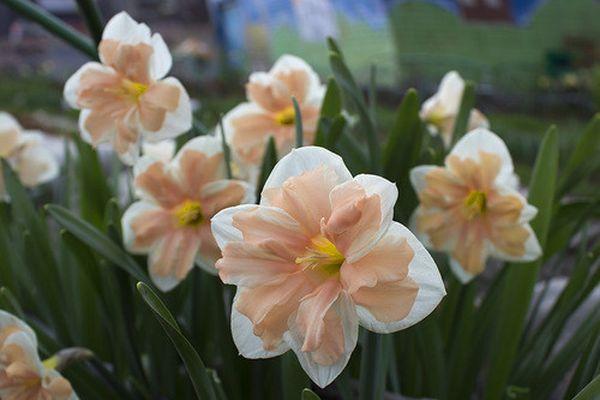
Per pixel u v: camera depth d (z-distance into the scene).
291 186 0.40
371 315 0.39
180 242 0.56
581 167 0.63
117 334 0.64
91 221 0.70
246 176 0.62
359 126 0.69
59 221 0.55
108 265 0.60
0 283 0.65
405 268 0.38
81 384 0.57
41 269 0.63
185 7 6.42
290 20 6.36
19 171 0.85
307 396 0.41
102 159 1.39
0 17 6.51
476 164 0.55
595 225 1.21
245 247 0.40
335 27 6.40
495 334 0.61
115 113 0.55
